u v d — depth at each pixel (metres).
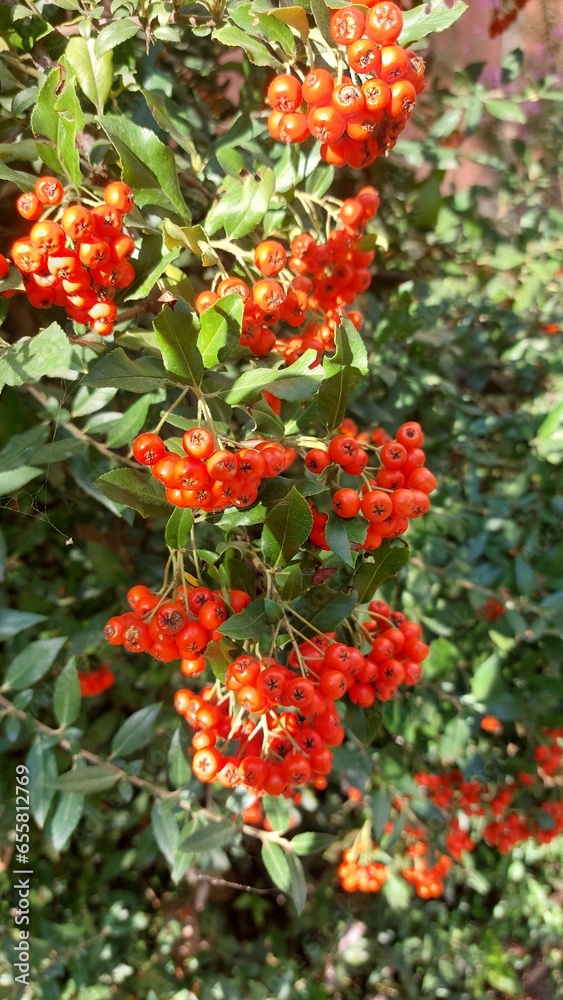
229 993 0.40
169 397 0.27
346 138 0.20
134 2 0.22
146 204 0.20
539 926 0.55
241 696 0.19
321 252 0.23
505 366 0.50
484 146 0.53
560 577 0.38
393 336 0.39
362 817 0.51
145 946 0.45
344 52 0.19
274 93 0.20
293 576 0.19
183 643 0.19
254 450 0.18
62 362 0.19
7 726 0.28
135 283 0.20
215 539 0.23
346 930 0.52
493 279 0.51
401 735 0.36
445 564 0.39
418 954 0.52
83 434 0.26
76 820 0.28
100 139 0.22
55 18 0.25
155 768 0.42
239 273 0.22
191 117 0.30
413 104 0.19
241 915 0.53
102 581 0.36
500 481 0.46
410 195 0.43
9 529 0.35
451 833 0.41
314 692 0.19
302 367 0.19
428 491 0.20
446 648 0.36
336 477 0.20
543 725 0.38
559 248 0.52
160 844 0.29
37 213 0.19
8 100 0.24
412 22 0.19
